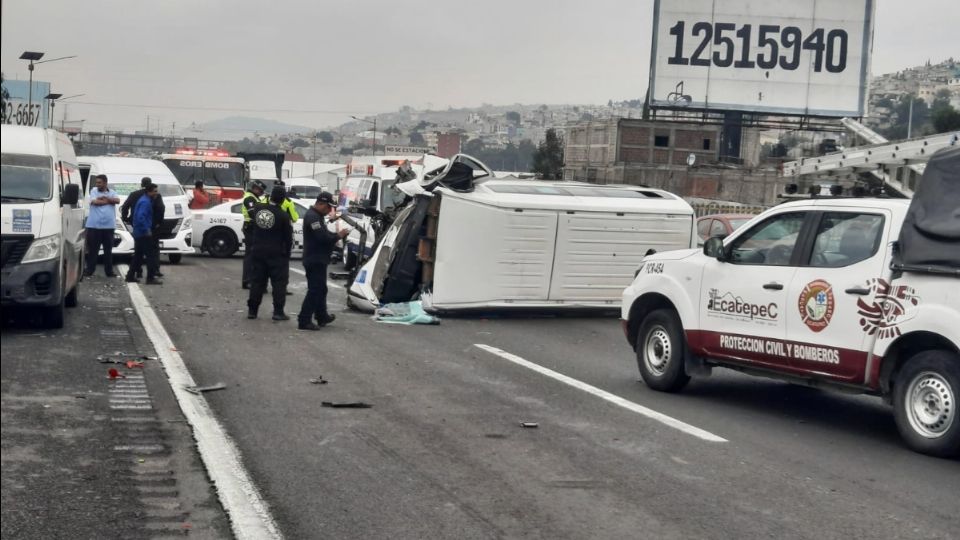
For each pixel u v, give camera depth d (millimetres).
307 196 51312
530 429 9133
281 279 16078
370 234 22688
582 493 7176
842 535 6398
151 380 10867
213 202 39500
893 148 22984
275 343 13750
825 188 18922
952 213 8312
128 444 8227
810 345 9398
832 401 11133
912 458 8477
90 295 18688
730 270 10336
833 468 8062
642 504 6949
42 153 14352
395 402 10156
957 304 8211
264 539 6105
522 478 7520
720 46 47969
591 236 17375
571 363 13016
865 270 8992
